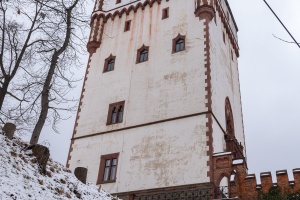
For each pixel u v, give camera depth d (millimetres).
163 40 30453
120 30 33812
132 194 23344
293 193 20016
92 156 27062
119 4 35688
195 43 28672
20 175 13117
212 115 24844
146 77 28969
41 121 17891
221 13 34844
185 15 31031
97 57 33094
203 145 23312
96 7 36406
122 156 25812
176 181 22797
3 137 15289
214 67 28406
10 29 19000
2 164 13008
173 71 28031
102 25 35031
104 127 28141
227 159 22141
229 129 28516
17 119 18500
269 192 20547
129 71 30219
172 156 23906
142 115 27031
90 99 30531
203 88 25922
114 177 25234
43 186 13516
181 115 25406
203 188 21625
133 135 26391
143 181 23922
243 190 21328
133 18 33938
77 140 28656
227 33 36406
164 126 25562
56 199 13234
